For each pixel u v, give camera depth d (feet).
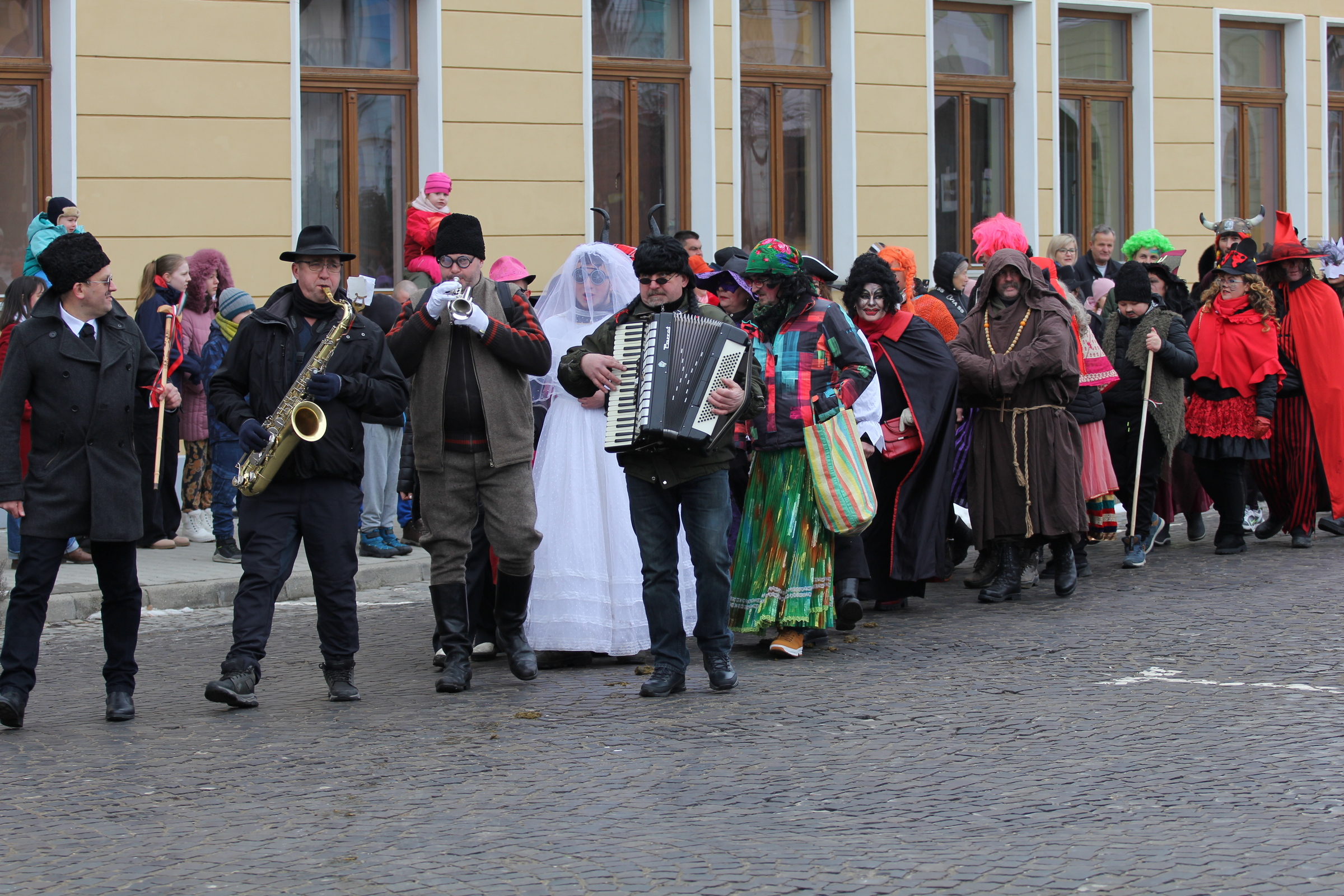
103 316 24.25
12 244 44.75
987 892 16.08
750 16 56.59
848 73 57.41
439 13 49.67
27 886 16.79
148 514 25.53
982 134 61.93
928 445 31.42
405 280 41.14
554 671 27.84
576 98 52.01
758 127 56.90
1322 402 40.70
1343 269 45.06
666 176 55.21
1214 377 39.58
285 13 47.26
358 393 24.68
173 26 45.78
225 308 39.34
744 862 17.10
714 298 28.71
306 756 21.88
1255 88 68.39
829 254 58.18
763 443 27.63
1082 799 19.24
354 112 49.49
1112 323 38.86
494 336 25.30
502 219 50.98
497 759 21.53
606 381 24.64
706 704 24.63
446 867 17.15
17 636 23.71
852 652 28.63
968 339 34.06
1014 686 25.49
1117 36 65.16
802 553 27.63
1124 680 25.71
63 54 44.55
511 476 26.00
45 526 23.59
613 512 27.96
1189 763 20.68
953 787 19.85
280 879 16.87
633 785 20.20
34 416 23.82
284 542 25.17
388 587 37.55
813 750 21.75
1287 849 17.19
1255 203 69.15
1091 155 64.69
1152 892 15.97
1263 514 47.50
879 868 16.84
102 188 45.09
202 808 19.48
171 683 27.25
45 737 23.22
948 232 61.26
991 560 35.68
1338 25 69.92
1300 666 26.50
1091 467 36.14
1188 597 33.73
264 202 47.32
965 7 61.26
